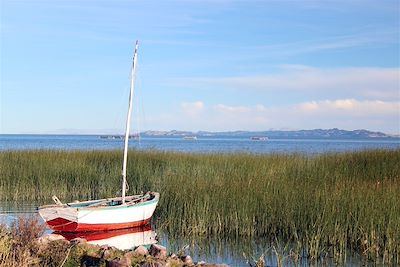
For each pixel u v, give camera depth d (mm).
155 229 18578
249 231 17375
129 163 28938
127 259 10305
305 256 14648
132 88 19297
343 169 24812
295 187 19016
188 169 25719
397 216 15047
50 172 26891
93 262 10562
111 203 19516
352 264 13812
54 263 10586
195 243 16375
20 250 10531
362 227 15375
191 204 18312
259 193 18422
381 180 21422
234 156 30828
